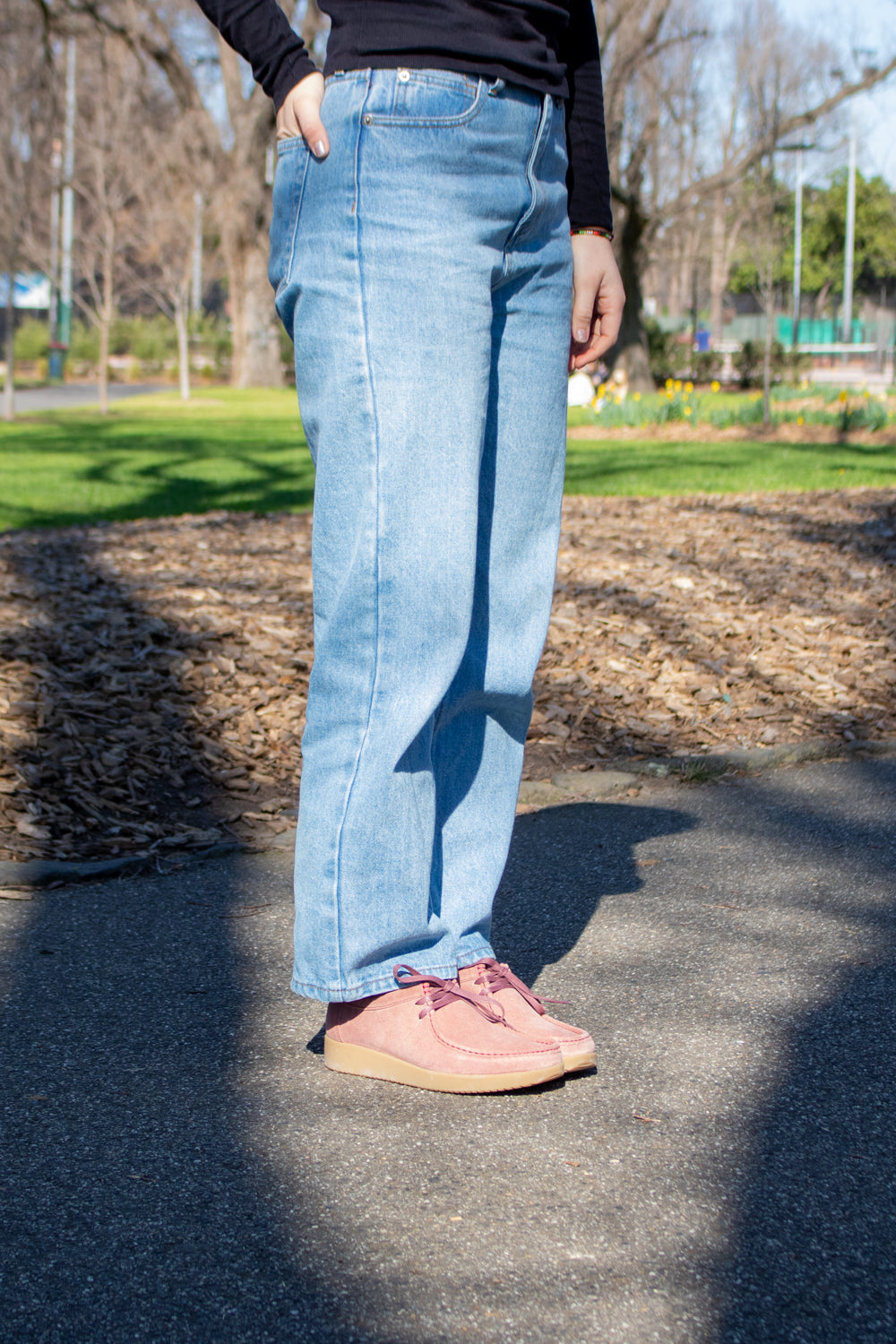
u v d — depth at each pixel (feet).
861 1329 3.90
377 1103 5.38
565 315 5.68
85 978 6.88
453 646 5.30
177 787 10.80
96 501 32.04
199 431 60.75
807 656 15.30
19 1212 4.53
